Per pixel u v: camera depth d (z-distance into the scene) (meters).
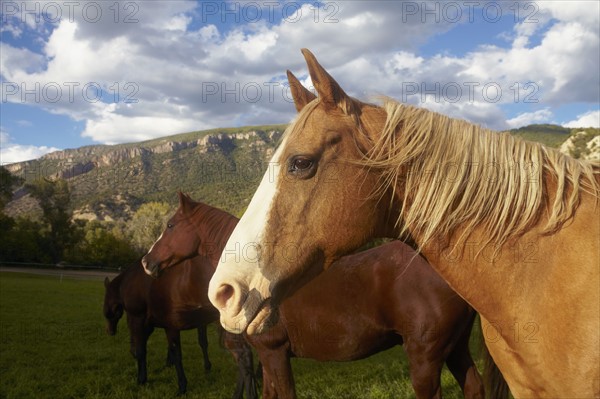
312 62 1.57
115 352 8.33
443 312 2.93
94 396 5.57
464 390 3.22
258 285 1.47
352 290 3.18
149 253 5.05
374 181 1.55
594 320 1.28
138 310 6.38
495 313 1.51
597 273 1.31
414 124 1.55
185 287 5.54
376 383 5.57
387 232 1.67
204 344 7.26
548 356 1.37
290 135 1.59
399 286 3.04
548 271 1.40
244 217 1.57
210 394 5.78
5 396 5.53
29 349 8.30
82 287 22.80
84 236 45.88
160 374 6.91
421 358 3.00
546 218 1.45
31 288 20.45
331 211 1.52
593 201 1.44
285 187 1.54
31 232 42.03
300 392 5.39
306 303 3.24
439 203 1.51
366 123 1.60
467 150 1.54
